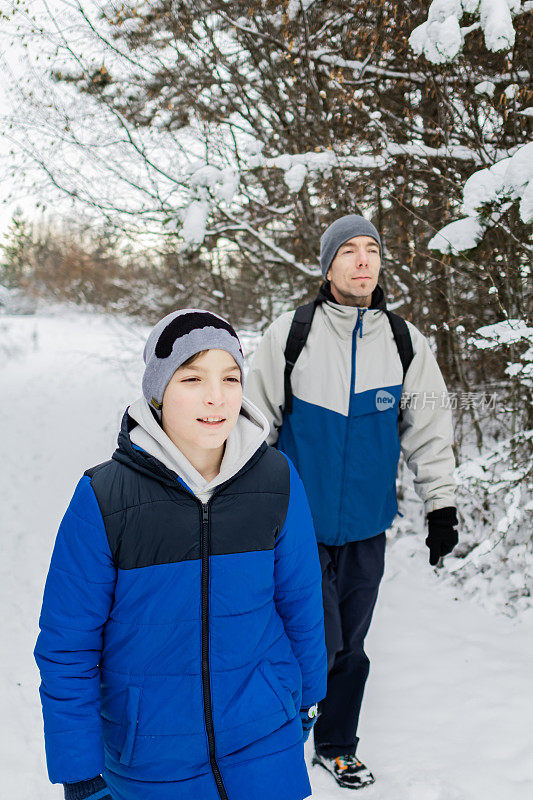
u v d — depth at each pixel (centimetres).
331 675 223
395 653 297
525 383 349
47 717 121
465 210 288
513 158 272
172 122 488
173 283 686
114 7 436
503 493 378
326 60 437
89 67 460
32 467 691
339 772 212
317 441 222
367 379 222
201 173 413
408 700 259
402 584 370
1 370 1359
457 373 440
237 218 506
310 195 463
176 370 125
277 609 146
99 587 124
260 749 126
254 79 487
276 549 138
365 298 226
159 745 122
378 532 224
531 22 346
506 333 293
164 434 125
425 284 434
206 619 125
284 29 425
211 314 131
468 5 304
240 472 131
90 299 737
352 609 224
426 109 412
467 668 279
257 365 230
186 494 125
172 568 125
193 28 456
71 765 117
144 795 123
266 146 487
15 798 211
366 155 404
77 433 825
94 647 126
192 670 124
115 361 750
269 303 593
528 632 306
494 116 358
